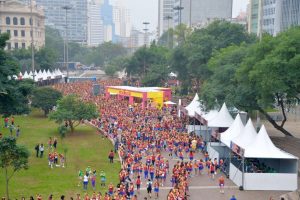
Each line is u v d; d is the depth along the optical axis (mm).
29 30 156250
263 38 51156
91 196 33812
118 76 173750
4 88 44938
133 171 40531
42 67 128250
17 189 36031
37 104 72562
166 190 37125
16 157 31719
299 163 42188
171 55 103438
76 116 59531
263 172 37844
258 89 48469
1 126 64250
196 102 62719
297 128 64062
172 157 47688
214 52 81125
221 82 56969
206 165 43406
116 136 53875
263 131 38344
